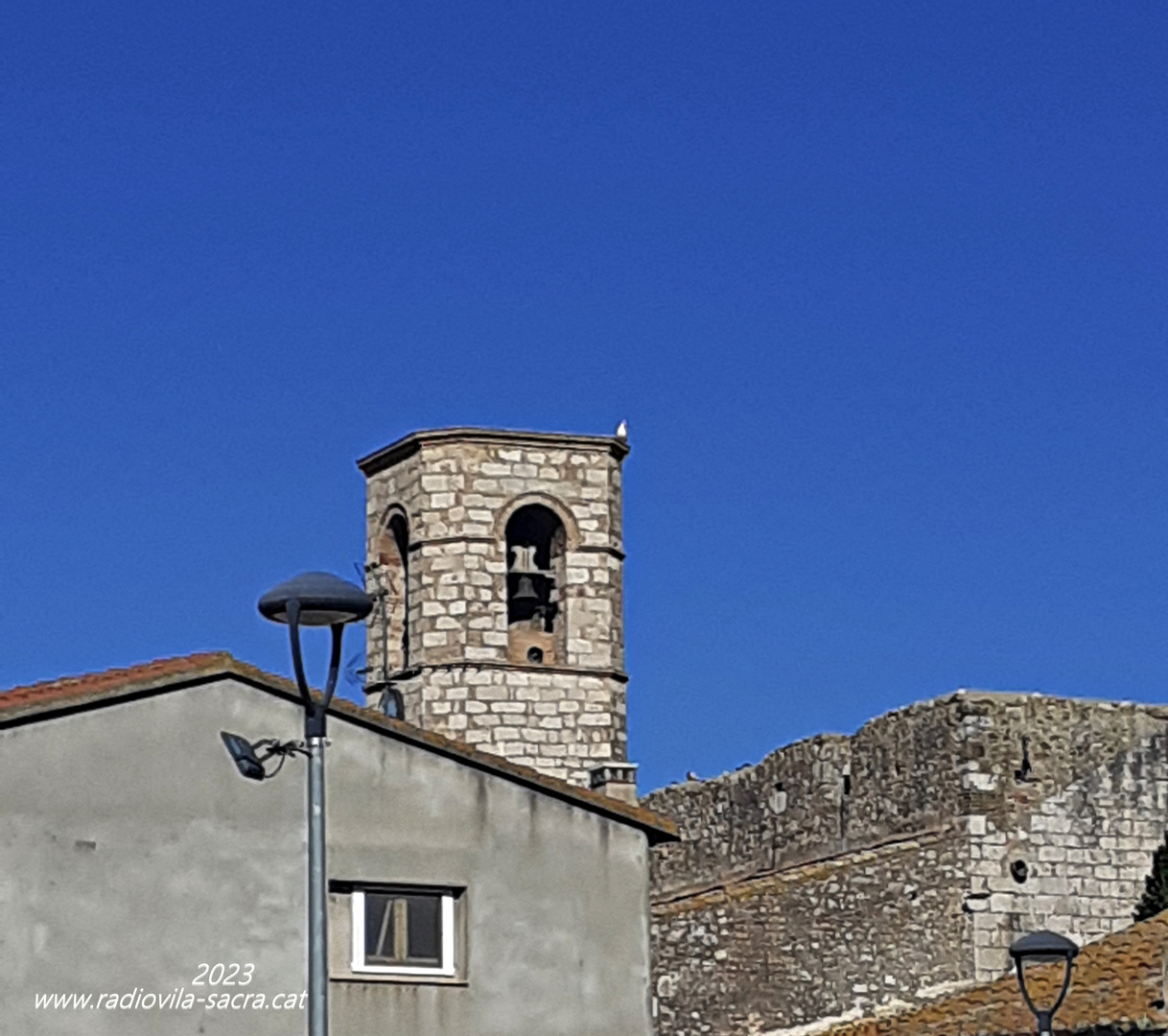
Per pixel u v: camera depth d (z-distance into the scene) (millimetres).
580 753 62156
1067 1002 43750
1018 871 54781
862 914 56344
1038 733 55625
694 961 59062
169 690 35375
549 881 37156
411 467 63219
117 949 34469
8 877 34156
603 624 62875
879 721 57344
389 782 36594
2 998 33844
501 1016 36469
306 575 28219
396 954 36281
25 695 35719
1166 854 54625
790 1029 56906
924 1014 47000
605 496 63438
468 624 62094
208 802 35250
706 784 61781
